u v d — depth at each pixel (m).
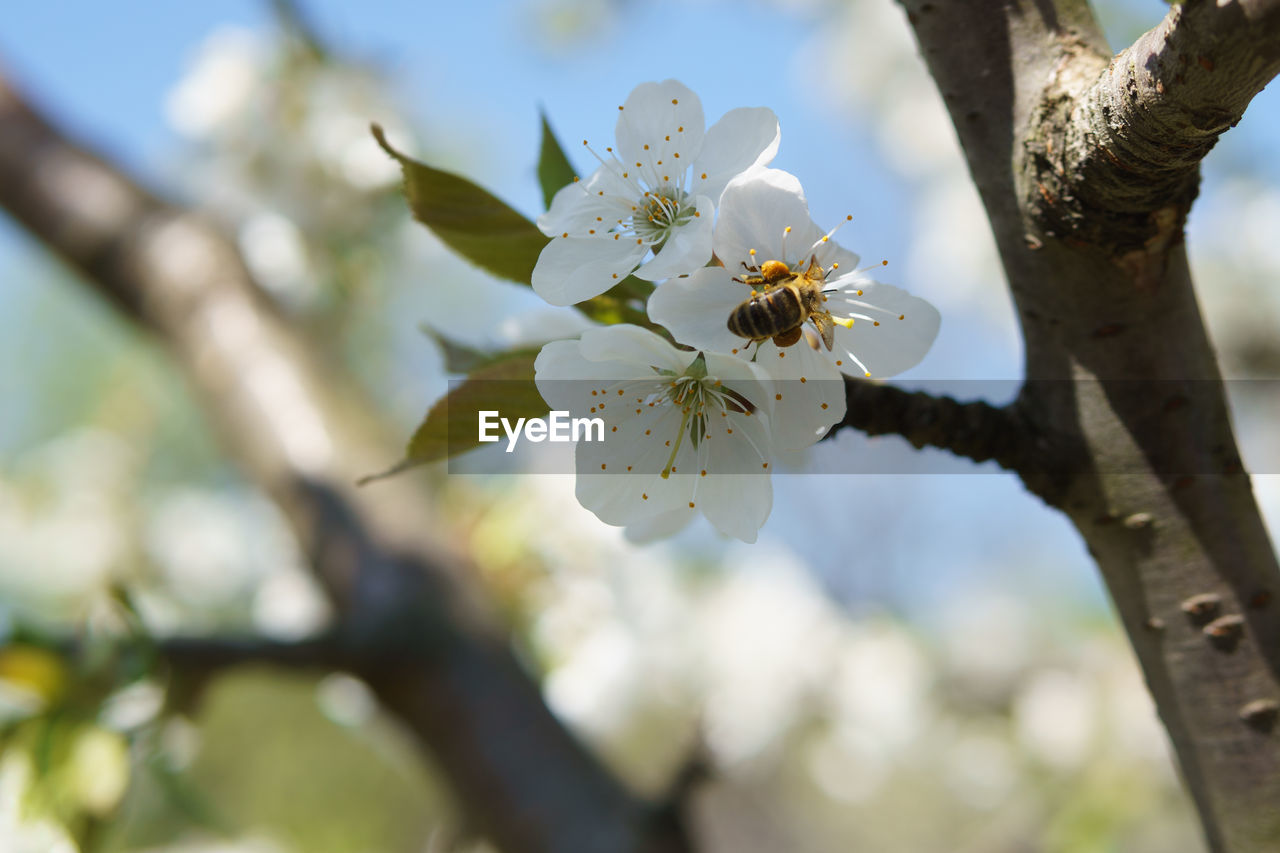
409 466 0.31
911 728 1.20
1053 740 1.05
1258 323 0.96
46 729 0.41
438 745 0.48
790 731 1.09
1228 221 1.00
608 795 0.47
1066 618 1.30
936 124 1.36
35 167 0.62
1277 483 0.91
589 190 0.31
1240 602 0.32
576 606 0.60
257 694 1.02
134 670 0.42
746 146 0.31
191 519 1.23
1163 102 0.29
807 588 1.13
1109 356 0.32
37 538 1.17
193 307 0.59
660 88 0.31
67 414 1.65
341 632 0.47
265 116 0.74
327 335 0.73
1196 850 0.90
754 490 0.31
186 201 0.68
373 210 0.73
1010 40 0.31
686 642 0.92
